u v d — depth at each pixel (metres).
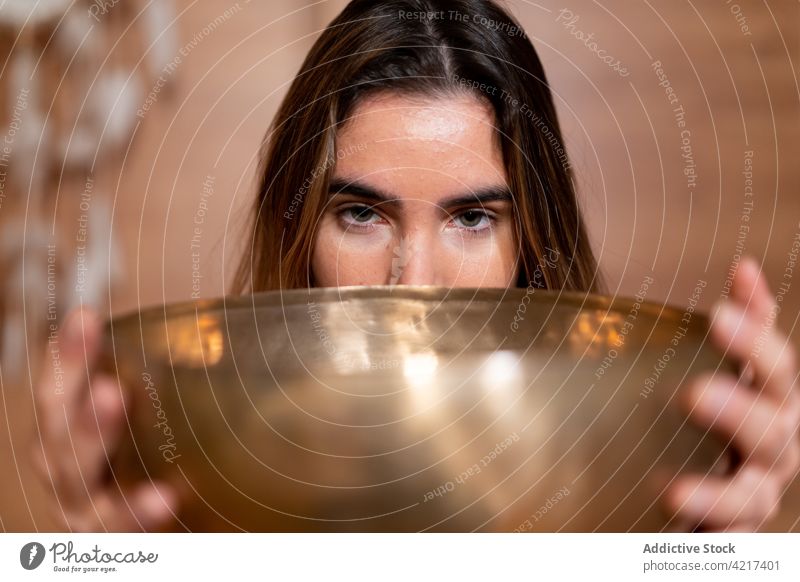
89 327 0.38
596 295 0.35
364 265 0.72
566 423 0.28
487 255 0.73
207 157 1.28
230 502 0.29
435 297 0.34
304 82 0.80
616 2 1.24
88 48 1.22
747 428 0.41
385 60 0.73
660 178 1.23
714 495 0.38
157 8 1.23
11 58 1.20
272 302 0.33
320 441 0.28
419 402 0.27
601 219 1.23
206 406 0.28
